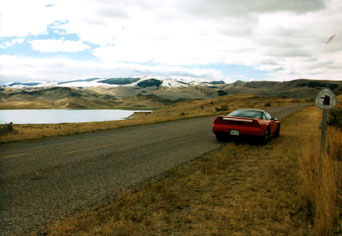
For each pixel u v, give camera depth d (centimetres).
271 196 437
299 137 1143
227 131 983
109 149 890
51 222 352
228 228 334
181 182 517
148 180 534
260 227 336
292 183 503
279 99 12019
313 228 331
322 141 664
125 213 375
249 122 945
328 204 318
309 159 613
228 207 396
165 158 741
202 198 433
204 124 1881
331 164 485
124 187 491
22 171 605
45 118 14125
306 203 396
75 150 874
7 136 1241
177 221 353
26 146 968
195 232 324
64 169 623
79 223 342
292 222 347
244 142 1022
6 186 498
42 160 721
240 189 474
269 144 973
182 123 2000
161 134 1310
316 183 418
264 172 588
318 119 2014
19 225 344
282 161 691
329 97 654
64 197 442
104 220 353
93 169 623
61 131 1441
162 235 317
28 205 408
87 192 465
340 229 326
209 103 13862
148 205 404
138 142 1047
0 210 390
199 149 883
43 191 471
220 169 620
